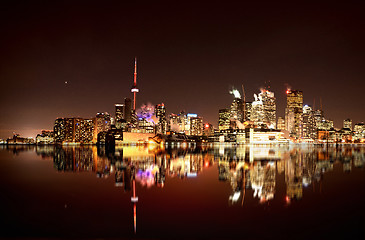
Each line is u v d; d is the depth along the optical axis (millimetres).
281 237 19000
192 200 28391
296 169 55594
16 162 74312
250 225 21141
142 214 23922
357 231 19781
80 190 33656
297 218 22547
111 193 31875
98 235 19625
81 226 21281
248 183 38062
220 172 50406
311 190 32938
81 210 25203
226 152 137125
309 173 49188
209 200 28234
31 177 44938
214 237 19141
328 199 28328
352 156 102438
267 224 21266
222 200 28281
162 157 94688
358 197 29078
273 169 55438
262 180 40750
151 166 61781
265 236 19172
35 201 28344
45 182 39719
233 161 76438
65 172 51344
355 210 24375
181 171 52062
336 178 42812
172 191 32750
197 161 76125
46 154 115188
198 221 22109
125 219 22734
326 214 23359
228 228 20656
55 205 26812
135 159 84625
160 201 28062
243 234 19562
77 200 28688
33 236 19469
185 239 18875
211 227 20844
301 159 85250
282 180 40562
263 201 27797
